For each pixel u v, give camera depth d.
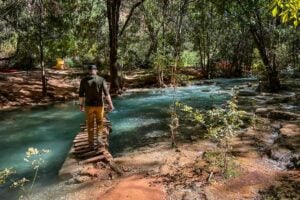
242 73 31.45
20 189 6.64
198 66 32.88
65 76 24.80
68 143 10.15
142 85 23.28
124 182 6.32
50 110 15.59
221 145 7.71
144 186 6.09
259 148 8.16
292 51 24.06
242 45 30.52
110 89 20.27
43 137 10.88
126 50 29.28
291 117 10.84
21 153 9.20
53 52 27.38
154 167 7.25
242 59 30.92
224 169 6.60
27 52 28.11
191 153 8.04
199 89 20.97
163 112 13.97
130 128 11.38
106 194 5.82
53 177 7.26
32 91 19.25
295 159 7.21
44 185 6.79
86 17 25.81
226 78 28.36
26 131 11.70
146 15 30.91
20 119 13.68
